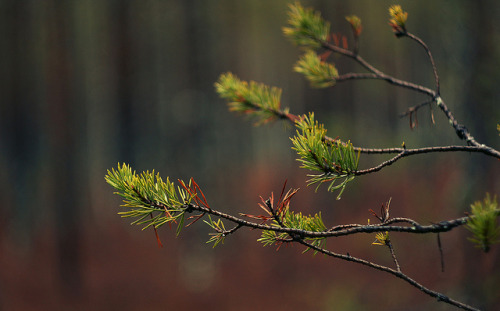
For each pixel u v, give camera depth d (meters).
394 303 7.05
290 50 22.30
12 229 14.20
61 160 11.56
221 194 11.79
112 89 16.42
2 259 12.50
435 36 8.96
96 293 10.34
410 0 10.16
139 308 9.74
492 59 4.99
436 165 10.23
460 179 5.54
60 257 10.94
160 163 14.20
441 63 6.45
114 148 19.38
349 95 13.20
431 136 8.73
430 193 9.08
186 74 12.11
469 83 5.12
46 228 14.23
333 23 12.98
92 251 12.98
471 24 5.12
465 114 5.23
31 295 10.48
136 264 11.82
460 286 5.21
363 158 11.37
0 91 14.43
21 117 14.55
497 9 4.98
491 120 4.93
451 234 6.76
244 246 11.79
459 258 5.51
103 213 16.89
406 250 8.35
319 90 12.80
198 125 11.54
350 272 8.98
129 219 15.87
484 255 4.97
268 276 9.98
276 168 21.11
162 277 10.84
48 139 12.42
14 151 14.58
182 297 9.88
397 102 18.41
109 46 14.38
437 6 8.51
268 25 18.19
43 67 13.95
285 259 10.66
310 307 8.48
